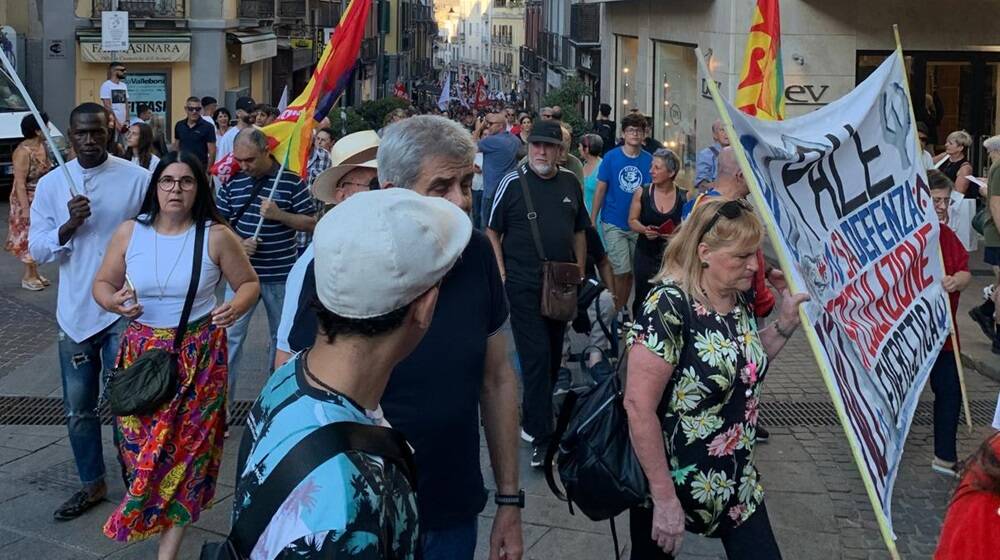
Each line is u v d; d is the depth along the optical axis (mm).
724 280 3268
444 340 2840
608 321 6312
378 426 1854
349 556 1654
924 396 7168
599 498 3355
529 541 4832
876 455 3799
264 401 1902
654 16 21234
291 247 6211
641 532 3596
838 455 6070
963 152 11266
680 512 3242
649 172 8188
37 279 10273
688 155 19078
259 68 32406
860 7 15359
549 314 5523
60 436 6090
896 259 4695
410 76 76562
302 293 2955
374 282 1798
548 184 5723
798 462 5949
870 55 15648
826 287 3949
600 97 28422
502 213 5691
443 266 1867
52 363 7637
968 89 15773
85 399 4945
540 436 5602
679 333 3250
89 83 24250
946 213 5367
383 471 1787
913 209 4941
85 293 4879
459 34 128625
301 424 1779
